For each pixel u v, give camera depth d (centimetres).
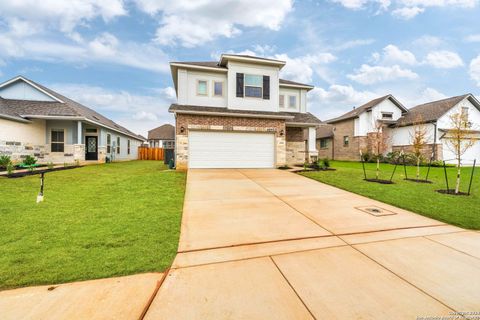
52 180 866
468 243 376
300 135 1672
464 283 265
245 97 1348
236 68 1341
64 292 242
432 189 771
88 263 298
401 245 367
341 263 310
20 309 216
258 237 396
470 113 1948
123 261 306
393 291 249
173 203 589
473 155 1938
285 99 1652
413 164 1817
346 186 810
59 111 1459
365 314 214
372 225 455
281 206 583
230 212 532
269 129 1320
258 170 1211
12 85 1508
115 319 204
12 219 453
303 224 461
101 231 404
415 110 2195
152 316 209
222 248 353
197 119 1230
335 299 235
